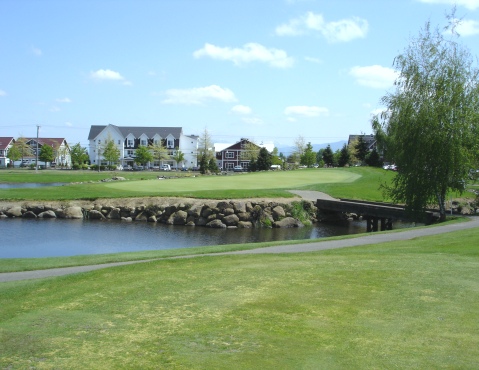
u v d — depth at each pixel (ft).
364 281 39.22
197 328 28.71
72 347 26.27
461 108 103.19
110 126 462.19
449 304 32.48
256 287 37.81
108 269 47.21
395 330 27.66
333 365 23.16
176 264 49.60
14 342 27.22
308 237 117.29
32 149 453.99
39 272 49.11
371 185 189.37
